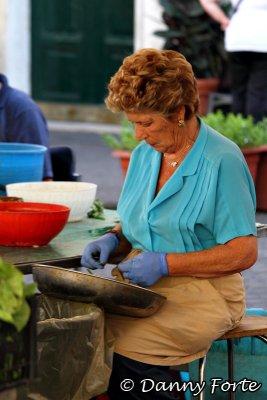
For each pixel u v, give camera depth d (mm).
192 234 5398
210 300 5430
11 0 17516
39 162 7109
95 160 14719
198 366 5902
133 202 5637
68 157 8414
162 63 5223
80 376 5160
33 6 17750
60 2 17625
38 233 5738
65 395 5133
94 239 6023
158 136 5359
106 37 17547
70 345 5117
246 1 12562
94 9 17500
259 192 11438
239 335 5566
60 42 17766
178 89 5223
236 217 5340
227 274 5422
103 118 17656
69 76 17797
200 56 15625
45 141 8219
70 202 6359
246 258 5359
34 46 17875
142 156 5727
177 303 5430
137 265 5332
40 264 5410
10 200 6207
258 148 11219
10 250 5734
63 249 5781
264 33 12477
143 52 5273
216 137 5480
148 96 5176
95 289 5270
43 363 5062
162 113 5238
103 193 12422
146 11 16797
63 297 5418
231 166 5363
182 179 5430
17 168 6980
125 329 5457
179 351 5449
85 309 5355
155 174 5559
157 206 5473
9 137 8164
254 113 12766
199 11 15539
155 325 5410
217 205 5355
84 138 16703
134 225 5582
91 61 17672
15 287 4125
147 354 5418
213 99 15406
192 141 5449
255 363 6035
